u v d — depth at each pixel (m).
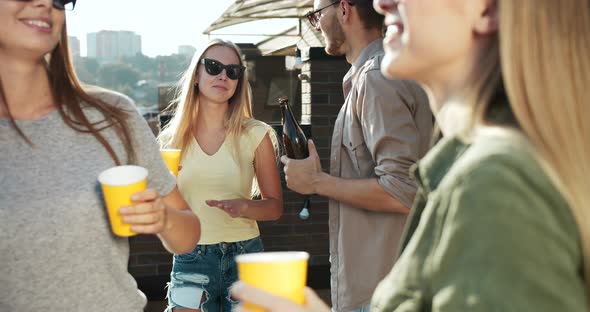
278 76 9.89
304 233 6.21
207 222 3.38
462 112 0.96
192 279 3.34
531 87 0.86
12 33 1.58
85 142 1.69
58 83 1.70
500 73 0.95
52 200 1.60
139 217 1.60
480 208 0.80
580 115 0.85
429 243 0.90
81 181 1.64
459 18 0.97
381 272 2.65
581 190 0.82
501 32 0.89
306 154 3.44
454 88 1.01
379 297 1.01
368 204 2.61
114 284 1.68
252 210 3.35
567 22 0.87
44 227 1.58
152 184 1.86
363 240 2.68
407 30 1.01
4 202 1.57
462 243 0.81
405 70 1.04
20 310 1.57
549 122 0.85
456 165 0.88
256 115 9.73
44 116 1.67
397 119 2.54
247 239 3.44
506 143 0.84
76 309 1.61
